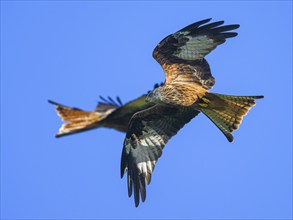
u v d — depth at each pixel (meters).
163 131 22.72
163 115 22.33
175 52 21.86
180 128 22.62
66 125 20.69
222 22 21.62
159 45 22.08
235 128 20.28
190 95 20.95
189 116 22.55
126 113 22.08
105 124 21.34
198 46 21.66
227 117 20.48
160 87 21.27
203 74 21.31
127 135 22.48
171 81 21.30
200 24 21.69
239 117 20.28
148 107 22.48
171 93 21.02
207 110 20.86
